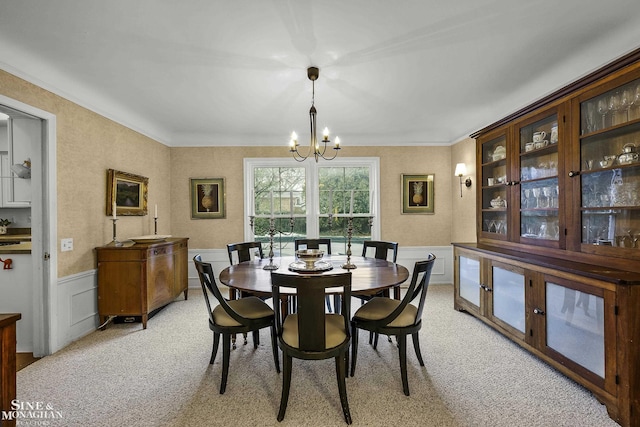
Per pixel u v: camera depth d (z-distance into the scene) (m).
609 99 1.87
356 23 1.84
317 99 3.04
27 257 2.46
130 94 2.86
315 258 2.36
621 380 1.51
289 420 1.61
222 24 1.83
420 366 2.14
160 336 2.70
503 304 2.50
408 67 2.39
